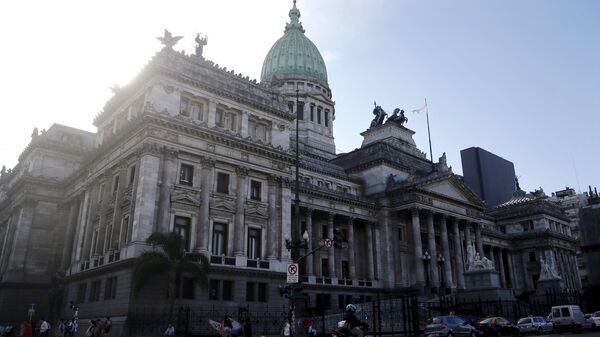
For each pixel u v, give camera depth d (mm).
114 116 71688
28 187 80562
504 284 124375
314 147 123812
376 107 123938
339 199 87750
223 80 67375
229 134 63906
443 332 40688
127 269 52625
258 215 64938
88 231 67438
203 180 60188
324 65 149500
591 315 60594
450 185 100812
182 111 62094
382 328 54438
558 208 141875
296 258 39688
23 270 76938
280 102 73875
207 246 58281
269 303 61594
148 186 55219
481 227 117188
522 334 49844
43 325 52406
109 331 50125
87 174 73875
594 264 101375
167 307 52312
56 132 88750
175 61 62406
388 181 96875
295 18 154625
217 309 56125
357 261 91500
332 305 80688
